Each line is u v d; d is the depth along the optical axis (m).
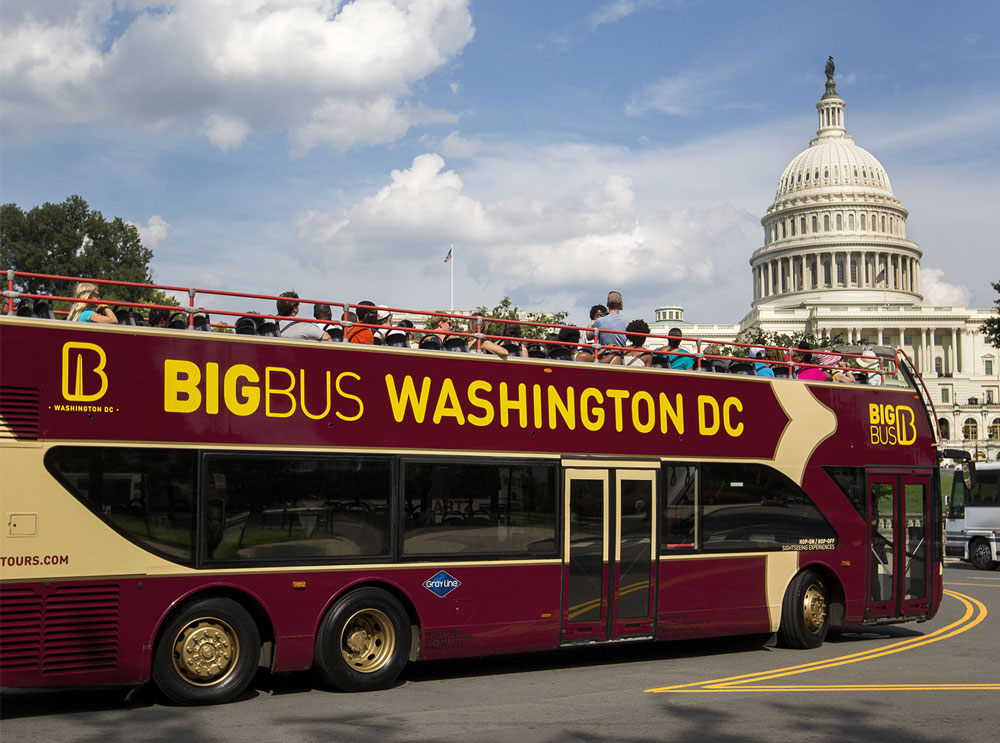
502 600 11.86
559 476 12.47
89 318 10.34
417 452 11.41
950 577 31.14
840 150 170.00
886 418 16.08
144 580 9.68
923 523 16.44
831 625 15.26
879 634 17.25
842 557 15.20
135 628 9.62
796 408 14.96
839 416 15.45
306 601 10.55
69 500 9.38
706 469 13.83
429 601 11.35
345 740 8.51
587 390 12.86
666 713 9.85
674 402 13.64
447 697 10.71
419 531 11.35
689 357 14.29
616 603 12.79
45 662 9.20
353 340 11.56
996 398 156.75
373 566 10.97
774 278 170.38
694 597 13.53
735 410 14.26
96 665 9.41
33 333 9.38
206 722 9.24
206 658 10.05
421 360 11.59
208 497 10.08
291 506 10.55
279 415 10.56
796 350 15.73
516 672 12.76
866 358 16.53
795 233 167.12
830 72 179.75
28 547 9.17
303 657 10.54
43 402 9.35
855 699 10.71
